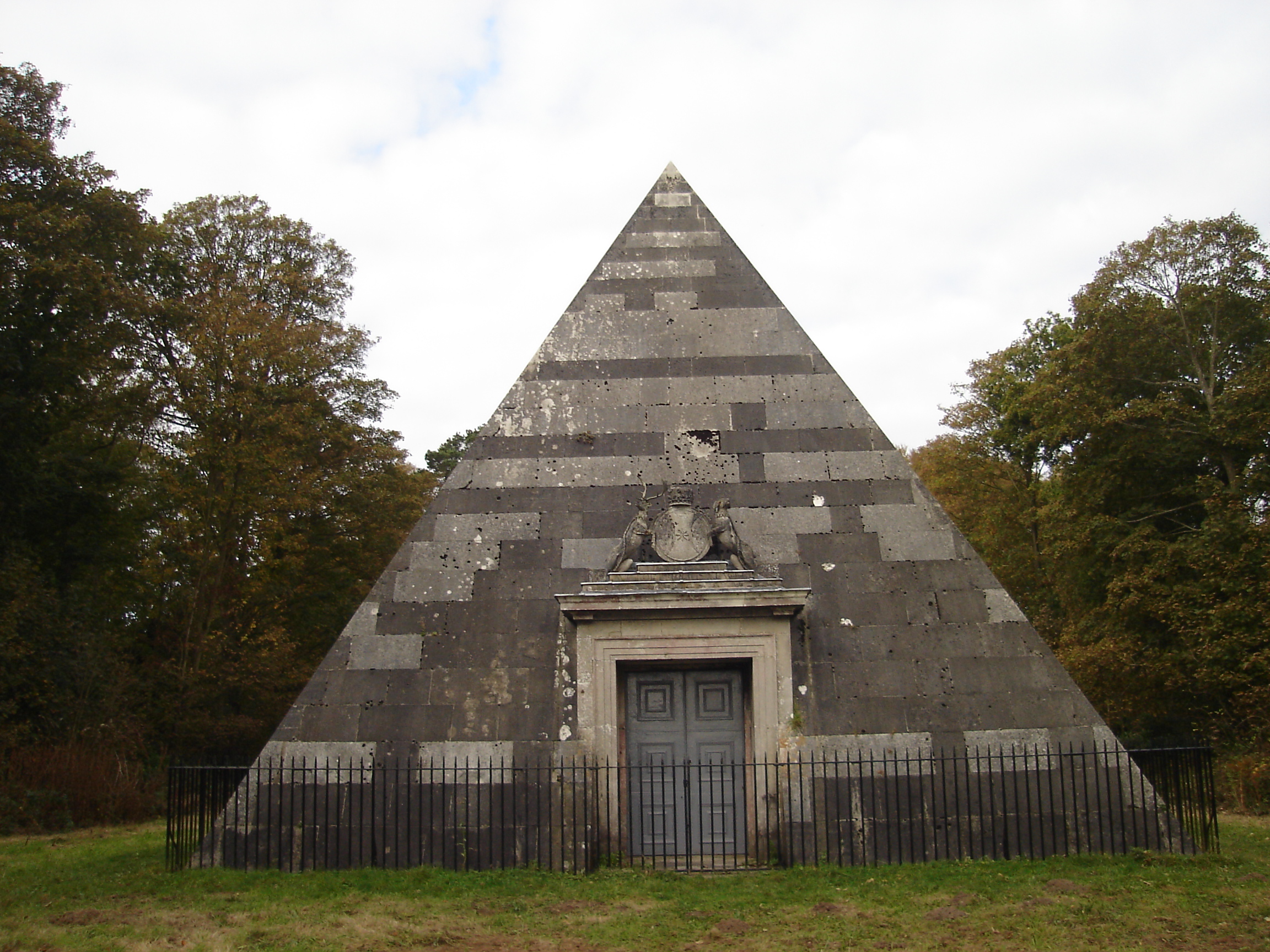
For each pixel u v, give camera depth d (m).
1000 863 11.66
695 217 15.45
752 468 13.84
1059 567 31.59
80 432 29.55
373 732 12.45
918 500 13.62
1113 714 28.25
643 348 14.59
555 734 12.40
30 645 23.62
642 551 13.25
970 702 12.55
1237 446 25.80
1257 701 23.66
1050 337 37.72
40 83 26.62
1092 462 28.61
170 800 12.37
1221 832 15.81
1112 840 12.09
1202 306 26.88
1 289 23.78
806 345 14.60
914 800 12.18
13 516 25.83
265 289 32.75
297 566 32.56
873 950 8.73
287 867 11.98
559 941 9.12
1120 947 8.69
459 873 11.59
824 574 13.22
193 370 29.56
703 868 11.66
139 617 32.88
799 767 12.19
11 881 11.91
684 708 12.91
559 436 14.09
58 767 20.88
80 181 25.88
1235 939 8.84
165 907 10.26
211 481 30.45
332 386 33.09
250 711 32.06
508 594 13.16
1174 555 25.19
